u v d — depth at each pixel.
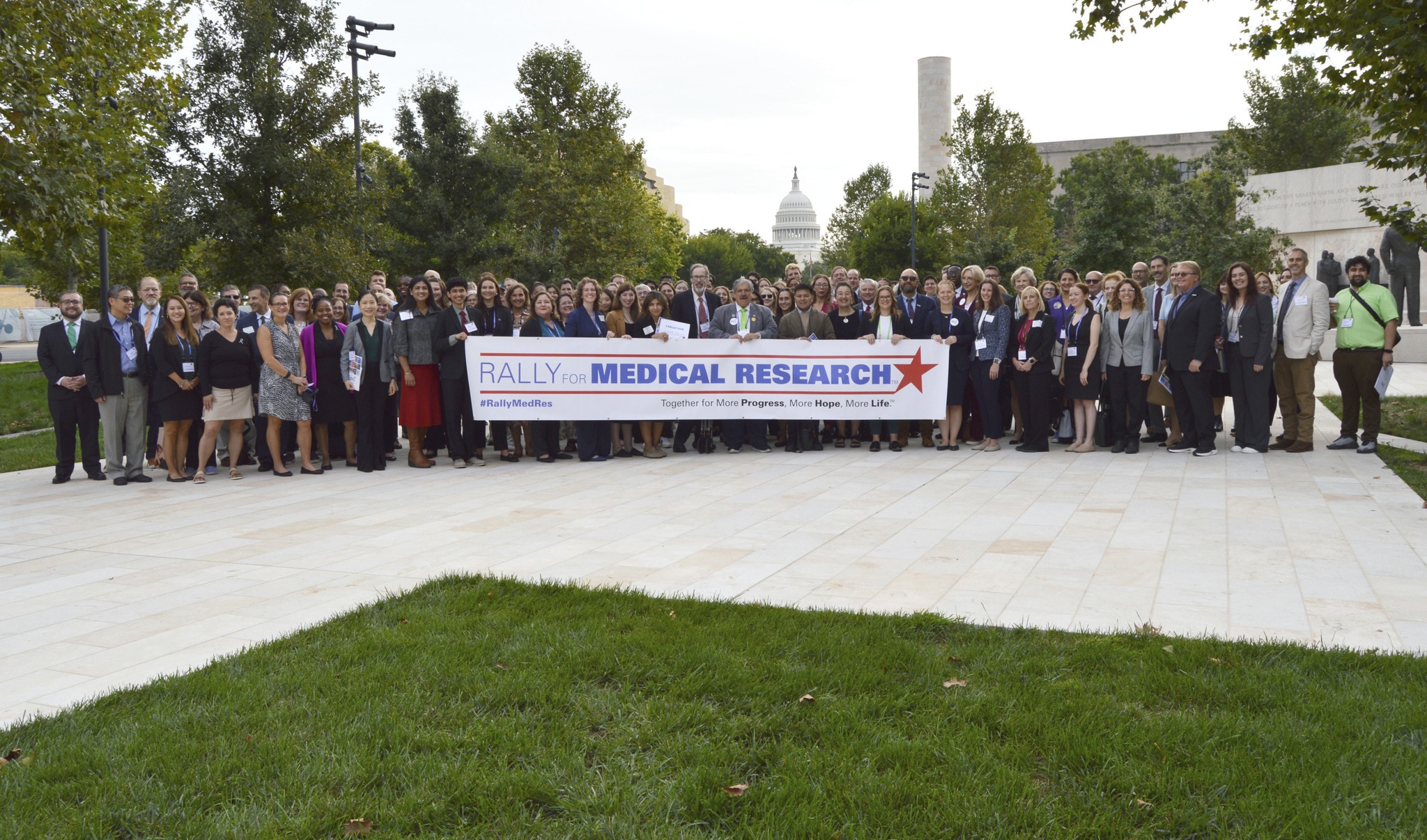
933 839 3.04
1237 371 11.34
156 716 3.99
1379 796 3.14
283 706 4.10
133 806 3.28
